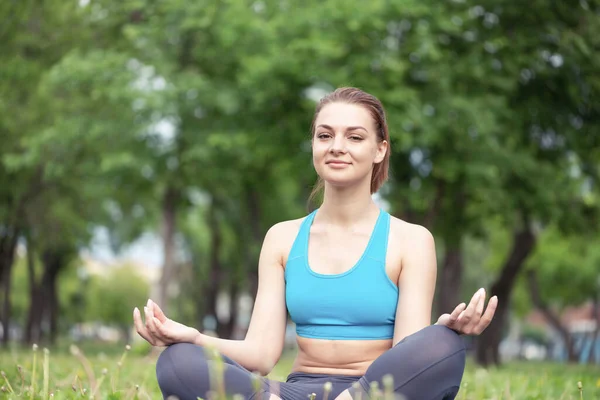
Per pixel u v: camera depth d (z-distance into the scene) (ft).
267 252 11.09
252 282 86.84
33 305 95.14
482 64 51.72
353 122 10.40
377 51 51.52
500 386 18.51
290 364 42.39
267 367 10.62
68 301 165.48
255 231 72.54
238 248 96.48
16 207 74.74
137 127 58.75
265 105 56.34
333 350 10.21
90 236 95.25
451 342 9.16
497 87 52.70
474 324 9.08
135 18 63.26
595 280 111.04
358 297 10.18
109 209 92.73
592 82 51.13
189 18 57.41
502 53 51.96
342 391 9.80
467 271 136.26
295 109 56.29
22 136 64.95
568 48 49.60
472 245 129.90
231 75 61.52
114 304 213.66
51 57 63.98
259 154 57.36
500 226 59.41
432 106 50.75
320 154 10.53
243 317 154.92
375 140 10.61
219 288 114.42
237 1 55.77
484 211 59.72
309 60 52.54
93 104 61.72
